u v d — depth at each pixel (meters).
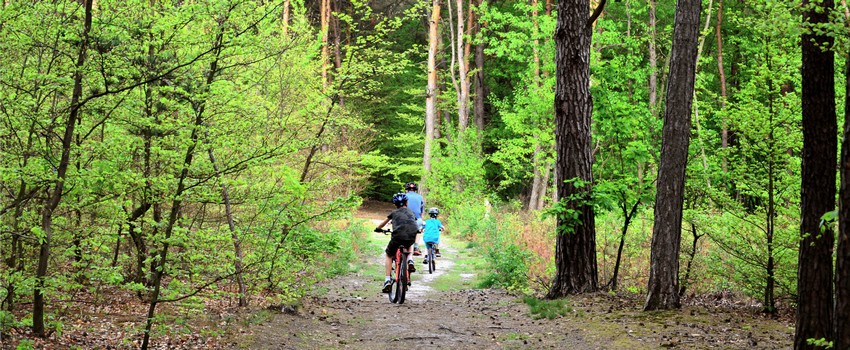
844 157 4.27
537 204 32.91
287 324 8.96
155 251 7.62
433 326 9.42
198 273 7.29
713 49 32.31
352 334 8.85
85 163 6.56
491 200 31.88
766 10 5.92
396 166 36.59
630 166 11.54
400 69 14.62
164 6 6.92
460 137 34.47
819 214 6.20
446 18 46.75
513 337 8.45
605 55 32.59
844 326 4.21
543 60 28.78
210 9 6.50
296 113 11.73
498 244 16.52
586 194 10.92
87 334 7.22
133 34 6.59
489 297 12.46
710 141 11.31
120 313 8.47
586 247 11.21
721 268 10.05
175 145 6.84
